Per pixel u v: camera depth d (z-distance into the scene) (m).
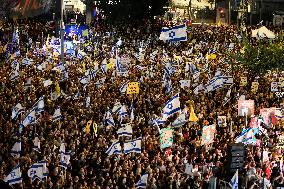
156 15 90.88
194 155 26.38
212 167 25.25
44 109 32.84
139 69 47.06
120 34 73.56
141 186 22.83
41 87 37.47
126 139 26.97
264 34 60.25
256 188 24.00
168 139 26.31
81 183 21.77
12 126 28.09
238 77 45.78
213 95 39.31
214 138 28.56
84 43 60.91
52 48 54.56
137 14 87.06
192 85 41.19
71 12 102.06
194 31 77.38
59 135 26.92
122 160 24.20
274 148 28.89
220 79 37.53
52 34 69.50
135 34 74.44
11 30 68.31
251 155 27.03
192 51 60.72
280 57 46.22
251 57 47.16
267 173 26.06
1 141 26.45
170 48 64.38
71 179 21.81
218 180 23.70
